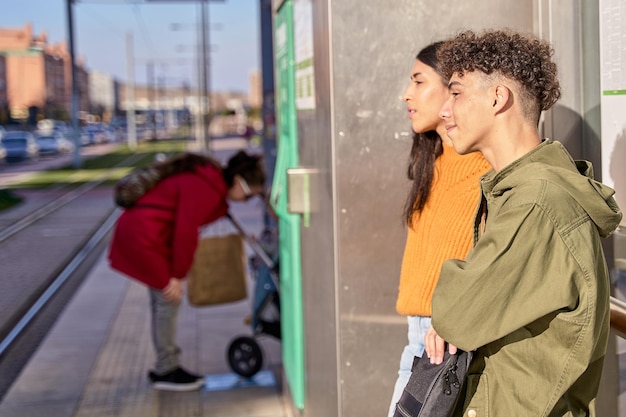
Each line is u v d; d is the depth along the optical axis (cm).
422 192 259
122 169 3775
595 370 204
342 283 326
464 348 191
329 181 331
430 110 259
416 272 259
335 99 321
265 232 919
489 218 195
